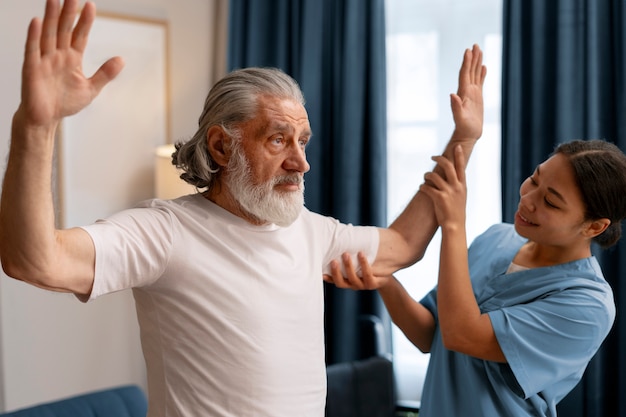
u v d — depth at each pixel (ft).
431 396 6.16
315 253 5.56
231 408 4.94
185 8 12.32
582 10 9.97
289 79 5.29
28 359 10.74
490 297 6.02
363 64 11.57
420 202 6.06
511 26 10.35
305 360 5.22
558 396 5.98
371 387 9.61
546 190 5.52
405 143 11.83
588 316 5.57
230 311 4.96
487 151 11.17
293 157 5.10
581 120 10.07
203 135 5.29
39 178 4.01
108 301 11.71
